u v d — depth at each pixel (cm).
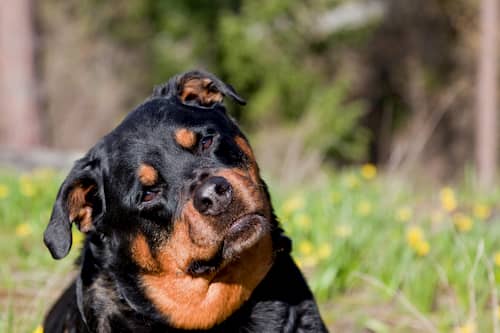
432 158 3447
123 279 568
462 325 705
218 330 562
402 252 827
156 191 548
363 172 1209
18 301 754
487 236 852
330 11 3400
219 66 3281
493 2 2894
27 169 1627
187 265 542
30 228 976
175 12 3300
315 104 3056
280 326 561
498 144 3089
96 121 3284
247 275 554
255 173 581
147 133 562
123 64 3403
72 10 3356
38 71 2305
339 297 795
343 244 811
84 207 583
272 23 3250
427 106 3597
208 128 565
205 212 525
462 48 3597
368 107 3622
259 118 3244
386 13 3641
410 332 726
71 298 623
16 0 2250
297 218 901
